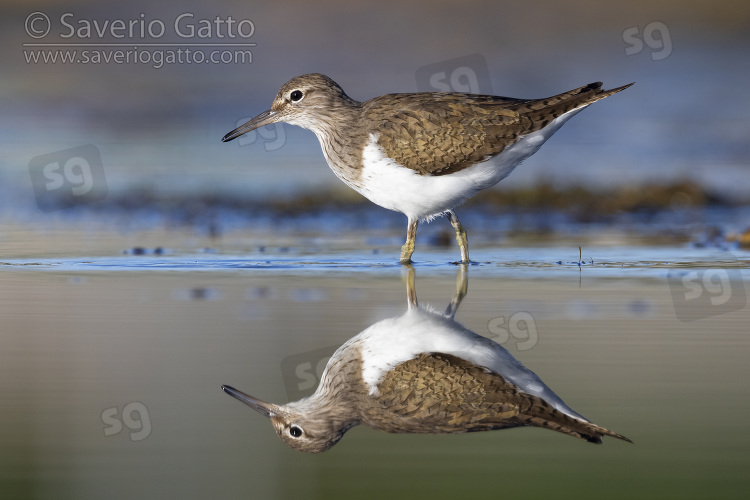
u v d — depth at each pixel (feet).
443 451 25.59
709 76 100.17
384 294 41.01
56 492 22.89
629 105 93.35
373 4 105.91
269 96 91.20
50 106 88.07
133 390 29.50
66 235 56.08
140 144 81.00
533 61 100.22
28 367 31.32
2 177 69.62
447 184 45.32
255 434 26.81
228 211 63.57
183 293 41.24
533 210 64.44
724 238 55.06
